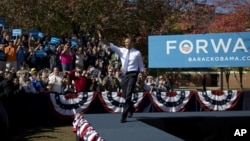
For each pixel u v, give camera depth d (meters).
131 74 9.02
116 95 15.71
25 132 12.75
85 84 15.80
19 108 13.37
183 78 36.34
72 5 24.23
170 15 27.58
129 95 9.16
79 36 25.22
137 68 9.09
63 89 15.29
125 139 6.77
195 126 10.49
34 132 12.73
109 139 6.78
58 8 24.62
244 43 16.12
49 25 25.12
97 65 18.38
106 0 24.58
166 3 27.17
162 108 16.70
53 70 15.70
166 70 29.33
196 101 17.20
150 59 16.73
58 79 15.26
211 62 16.38
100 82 16.25
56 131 12.95
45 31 25.88
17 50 15.95
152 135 7.24
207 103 17.27
